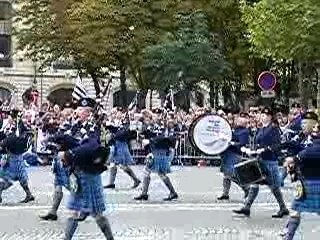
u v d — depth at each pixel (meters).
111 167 19.34
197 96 43.03
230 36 43.28
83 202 10.81
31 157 25.70
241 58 42.81
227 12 42.84
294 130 21.91
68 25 42.03
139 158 26.58
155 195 18.23
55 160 14.18
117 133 19.27
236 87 43.69
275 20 32.69
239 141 16.92
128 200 17.22
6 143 16.27
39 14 43.66
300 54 32.69
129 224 13.90
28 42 43.81
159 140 17.25
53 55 44.34
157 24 40.97
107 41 40.44
